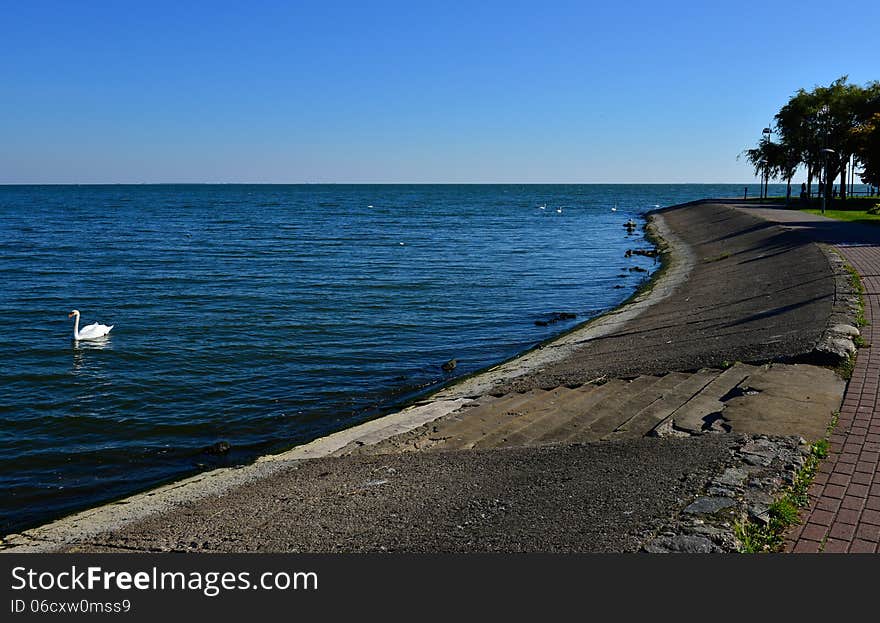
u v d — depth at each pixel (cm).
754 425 885
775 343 1327
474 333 2212
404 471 949
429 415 1295
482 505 756
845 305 1534
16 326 2234
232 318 2380
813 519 620
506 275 3578
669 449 841
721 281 2569
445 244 5350
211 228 6862
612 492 722
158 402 1516
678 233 5519
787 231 3294
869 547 572
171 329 2200
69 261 3900
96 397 1545
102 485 1116
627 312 2339
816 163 6900
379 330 2236
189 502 953
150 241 5266
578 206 13288
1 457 1221
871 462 743
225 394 1571
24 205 11988
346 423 1377
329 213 10344
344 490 897
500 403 1302
